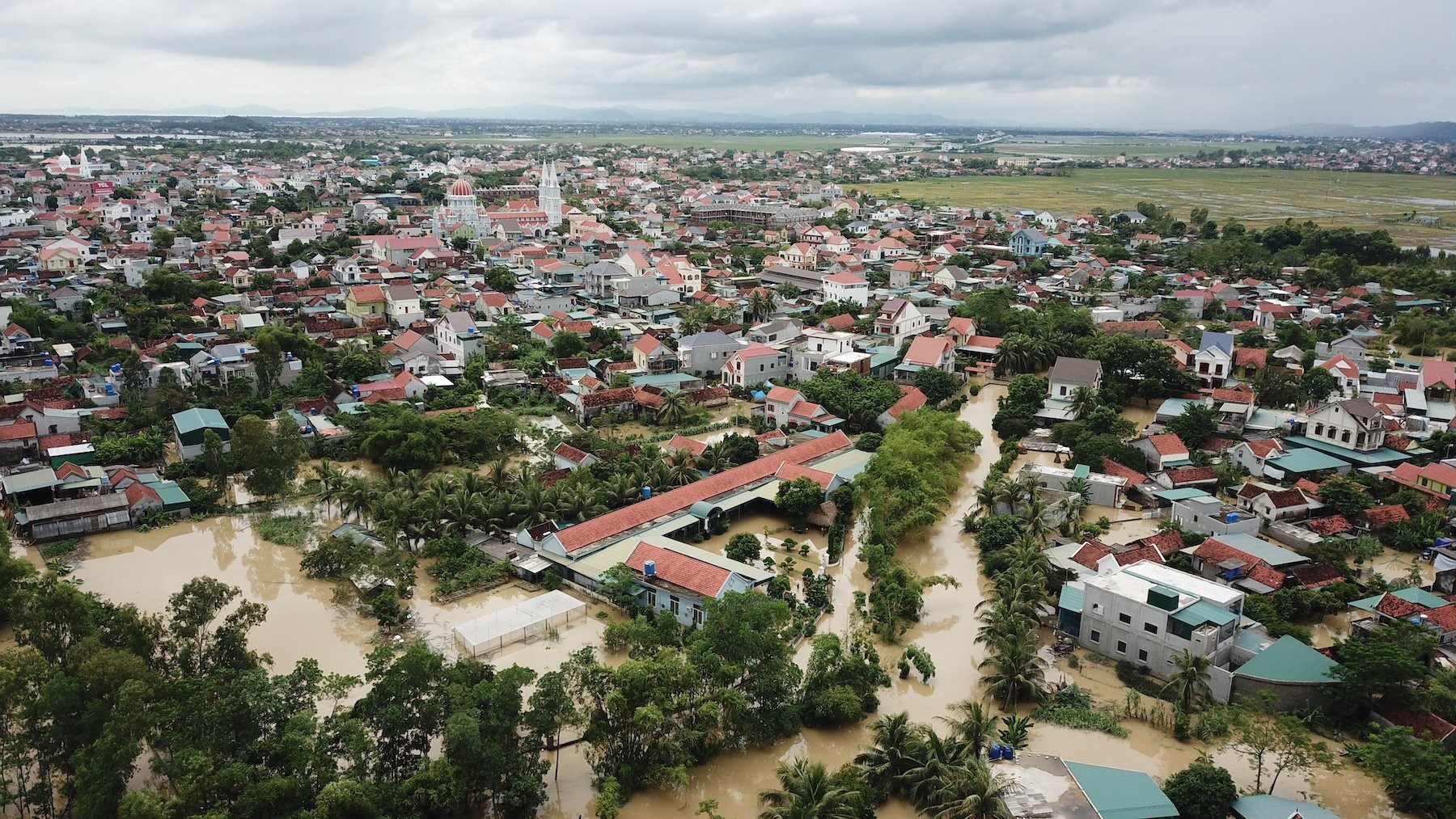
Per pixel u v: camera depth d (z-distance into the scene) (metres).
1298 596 82.69
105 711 55.44
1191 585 78.50
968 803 55.06
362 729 56.81
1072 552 92.44
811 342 167.75
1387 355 171.38
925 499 100.50
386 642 78.69
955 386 154.00
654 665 63.53
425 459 117.06
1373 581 87.75
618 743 62.09
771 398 136.75
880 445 119.94
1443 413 135.50
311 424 128.62
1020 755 61.72
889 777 61.78
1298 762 60.53
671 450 117.56
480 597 87.50
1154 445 119.69
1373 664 66.88
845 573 93.88
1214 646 71.94
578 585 88.75
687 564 83.81
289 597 87.94
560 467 115.00
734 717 64.62
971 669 77.50
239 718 56.72
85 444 116.50
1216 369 152.12
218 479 111.94
